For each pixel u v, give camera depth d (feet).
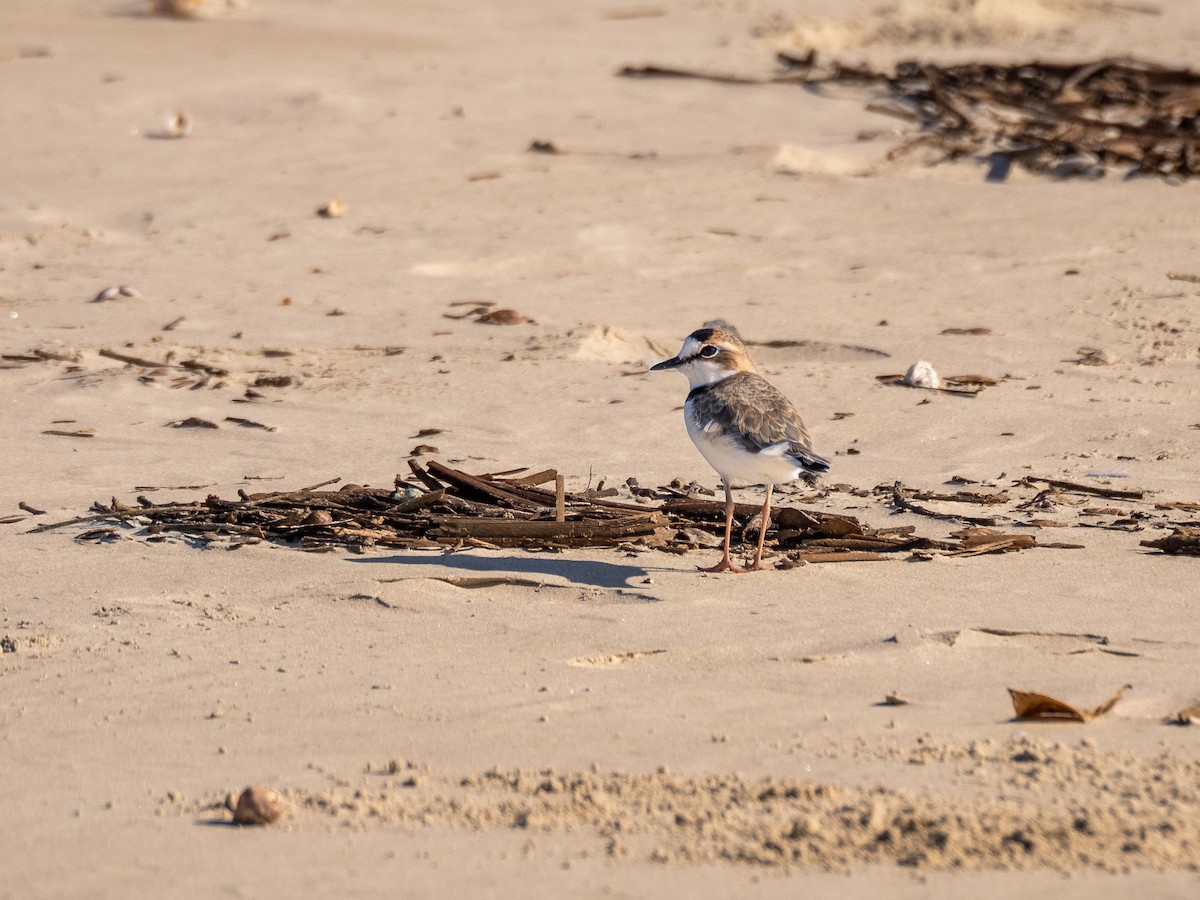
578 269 67.56
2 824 20.56
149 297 63.31
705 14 157.28
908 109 104.37
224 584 32.27
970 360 53.72
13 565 33.78
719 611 30.09
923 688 25.54
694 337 33.45
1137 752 22.27
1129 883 17.81
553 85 114.21
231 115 104.12
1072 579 31.89
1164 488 39.42
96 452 43.80
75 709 25.21
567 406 48.37
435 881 18.33
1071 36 147.02
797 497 39.24
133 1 152.87
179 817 20.59
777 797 20.62
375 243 72.13
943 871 18.20
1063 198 80.33
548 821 20.01
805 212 77.66
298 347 55.98
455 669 26.89
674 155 89.97
